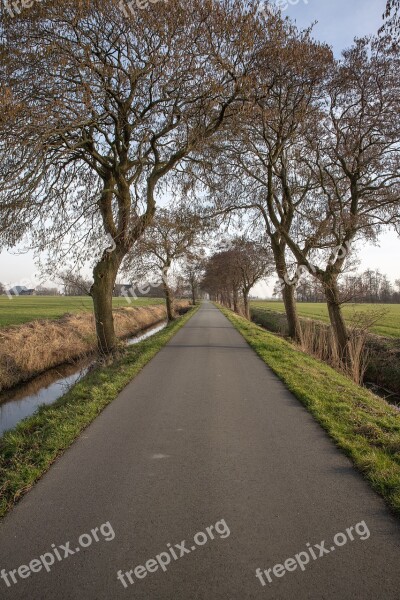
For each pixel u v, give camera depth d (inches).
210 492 145.6
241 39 382.3
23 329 631.8
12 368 486.3
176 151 558.9
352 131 562.9
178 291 1476.4
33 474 160.9
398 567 105.5
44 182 426.3
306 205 753.6
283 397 282.8
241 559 108.5
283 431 211.6
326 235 623.5
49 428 222.7
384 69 511.8
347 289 585.0
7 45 335.3
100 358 473.7
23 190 355.3
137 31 375.9
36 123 335.9
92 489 149.3
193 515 130.2
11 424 316.5
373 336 698.8
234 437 202.8
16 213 362.3
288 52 438.3
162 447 190.2
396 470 158.4
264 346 550.6
